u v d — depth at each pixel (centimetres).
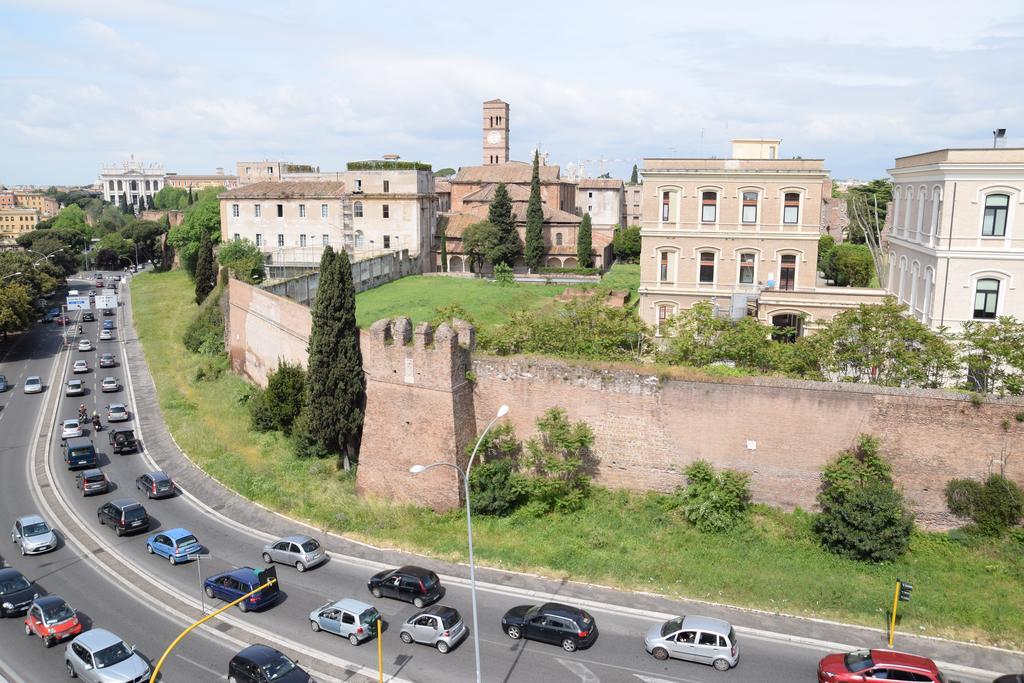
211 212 11731
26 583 3409
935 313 4484
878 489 3350
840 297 5169
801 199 5397
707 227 5588
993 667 2675
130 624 3173
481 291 8844
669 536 3644
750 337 4050
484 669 2769
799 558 3400
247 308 6562
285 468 4716
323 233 10850
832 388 3572
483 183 12888
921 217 4825
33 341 9344
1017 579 3141
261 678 2625
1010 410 3341
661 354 4212
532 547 3641
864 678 2525
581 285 8675
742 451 3750
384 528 3925
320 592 3388
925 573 3228
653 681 2666
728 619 3031
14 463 5172
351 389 4469
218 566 3666
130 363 8119
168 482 4544
